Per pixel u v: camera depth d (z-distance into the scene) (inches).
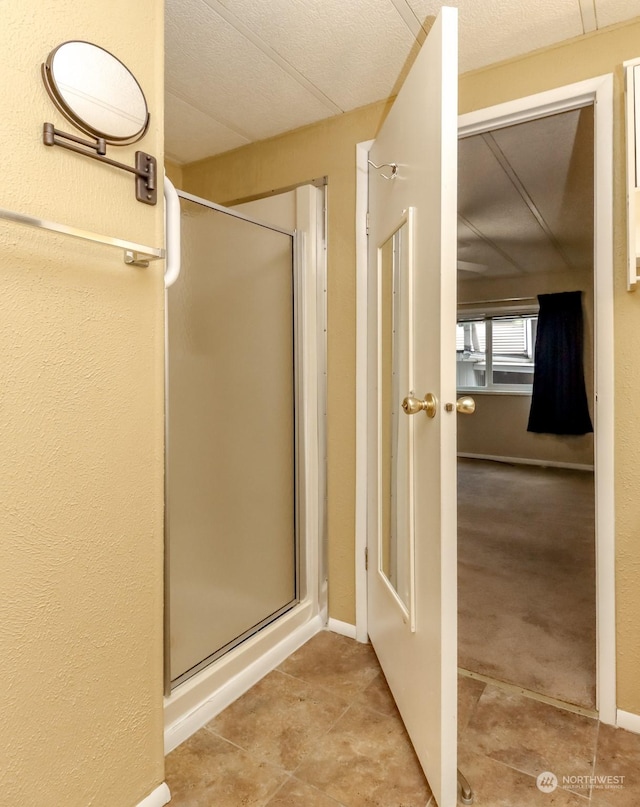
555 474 205.9
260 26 56.2
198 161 92.1
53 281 37.2
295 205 81.4
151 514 45.9
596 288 58.3
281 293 78.2
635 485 56.9
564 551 118.2
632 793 49.3
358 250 75.5
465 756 54.4
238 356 70.9
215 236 66.6
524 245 169.2
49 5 35.8
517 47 60.0
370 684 67.3
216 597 67.2
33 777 36.7
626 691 58.5
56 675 38.1
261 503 75.3
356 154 75.4
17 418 35.2
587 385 210.4
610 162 56.5
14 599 35.3
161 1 45.0
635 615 57.5
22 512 35.6
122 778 43.5
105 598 41.8
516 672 70.1
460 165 100.0
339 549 81.0
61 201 37.3
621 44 56.1
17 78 34.2
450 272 45.3
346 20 55.5
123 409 42.9
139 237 43.6
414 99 52.8
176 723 56.8
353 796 49.1
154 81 44.4
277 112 75.8
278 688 66.7
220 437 68.2
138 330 44.1
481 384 246.1
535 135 86.0
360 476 77.2
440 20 45.0
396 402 64.1
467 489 182.1
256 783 50.7
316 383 81.4
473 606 90.4
